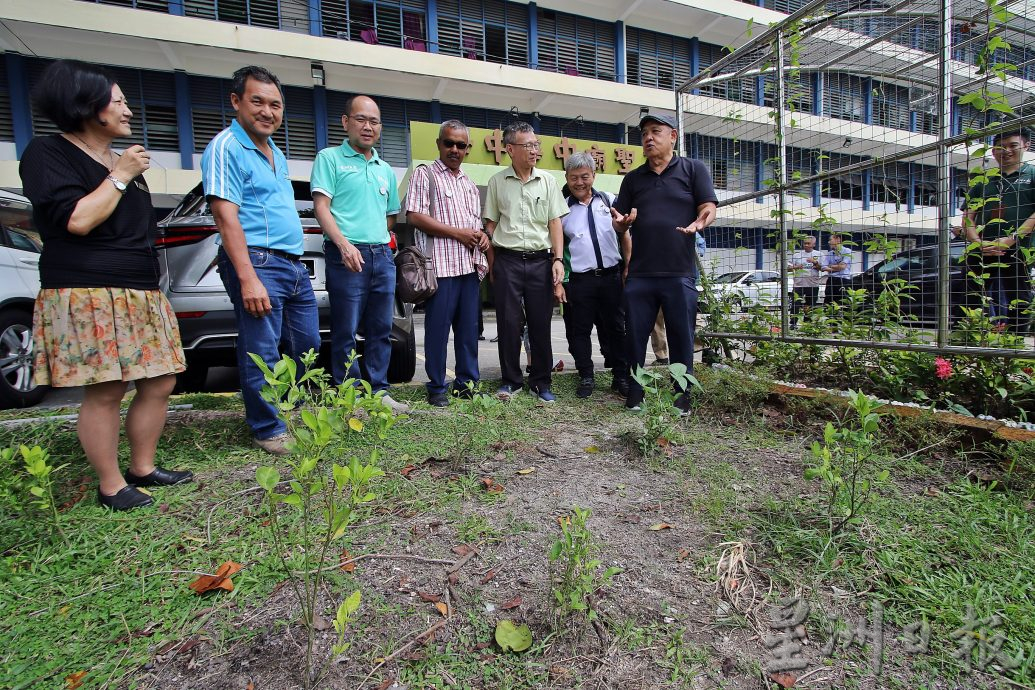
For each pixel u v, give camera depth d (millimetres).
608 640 1396
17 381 4316
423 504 2119
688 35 20891
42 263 1954
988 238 3234
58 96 1877
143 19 12984
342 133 16672
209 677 1274
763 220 4254
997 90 3408
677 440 2879
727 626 1457
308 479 1595
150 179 13656
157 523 1982
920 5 3295
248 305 2516
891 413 2865
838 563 1712
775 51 3891
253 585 1604
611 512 2072
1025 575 1630
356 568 1684
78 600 1555
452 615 1480
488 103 18125
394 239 3816
